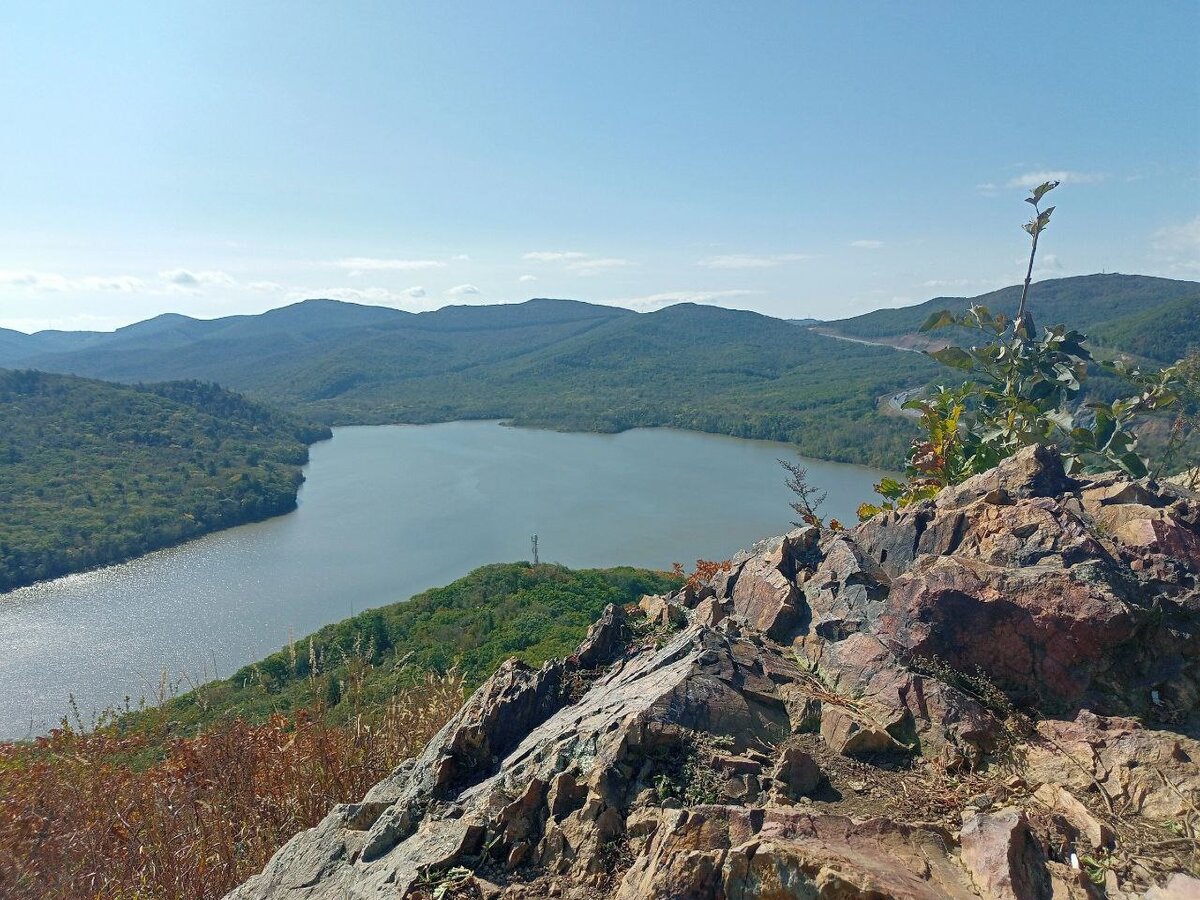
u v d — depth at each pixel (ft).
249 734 30.12
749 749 16.69
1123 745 15.76
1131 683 17.34
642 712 16.93
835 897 11.71
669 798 15.34
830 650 20.27
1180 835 13.79
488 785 17.62
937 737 16.84
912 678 17.99
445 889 14.69
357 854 18.04
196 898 22.08
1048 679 17.81
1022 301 34.88
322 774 26.99
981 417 35.29
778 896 12.13
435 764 19.08
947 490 24.80
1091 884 12.82
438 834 16.48
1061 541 19.86
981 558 20.57
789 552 25.17
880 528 24.39
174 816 25.52
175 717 49.26
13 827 24.95
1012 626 18.39
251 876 21.08
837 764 16.47
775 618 22.22
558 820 15.66
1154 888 12.69
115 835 24.97
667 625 24.54
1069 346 34.09
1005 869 12.64
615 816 15.24
